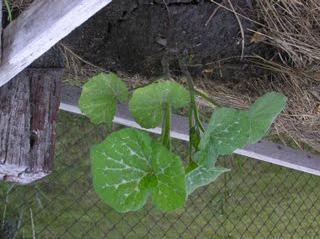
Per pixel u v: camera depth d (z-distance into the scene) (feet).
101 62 4.45
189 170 2.83
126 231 7.41
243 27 4.64
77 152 6.77
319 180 9.07
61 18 2.48
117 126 6.83
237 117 2.77
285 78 4.99
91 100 3.03
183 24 4.47
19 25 2.85
